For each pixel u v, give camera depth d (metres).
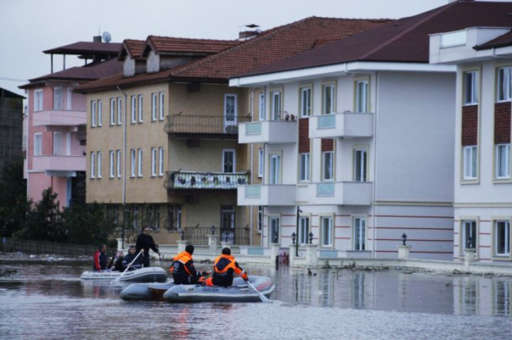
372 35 127.56
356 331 57.03
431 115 116.88
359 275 97.00
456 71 111.62
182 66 150.38
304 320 61.25
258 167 142.50
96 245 144.88
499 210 101.38
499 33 100.75
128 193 158.62
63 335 55.25
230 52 149.12
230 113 149.50
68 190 183.25
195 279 72.56
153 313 63.94
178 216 149.75
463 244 105.94
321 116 119.69
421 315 63.72
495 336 55.50
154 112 151.75
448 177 117.31
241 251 122.75
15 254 146.75
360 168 118.81
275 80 127.31
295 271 103.75
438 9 126.81
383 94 116.12
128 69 159.88
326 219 123.69
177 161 148.88
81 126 182.25
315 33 151.50
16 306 68.19
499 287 81.81
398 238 116.44
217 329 57.38
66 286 84.75
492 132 102.06
